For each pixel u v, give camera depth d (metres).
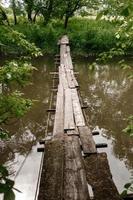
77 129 7.03
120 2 2.46
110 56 4.14
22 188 5.52
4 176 2.09
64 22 29.30
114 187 4.54
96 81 15.48
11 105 3.59
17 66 3.67
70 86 11.17
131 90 13.64
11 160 6.87
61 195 4.25
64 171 4.93
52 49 23.69
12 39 3.65
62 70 14.41
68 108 8.48
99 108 11.02
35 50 3.89
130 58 20.83
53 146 5.98
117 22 3.40
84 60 22.02
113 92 13.34
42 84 14.55
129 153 7.23
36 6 27.73
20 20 28.02
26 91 13.26
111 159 6.88
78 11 29.34
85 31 24.80
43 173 4.91
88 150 5.90
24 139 8.16
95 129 9.00
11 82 3.71
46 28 26.45
